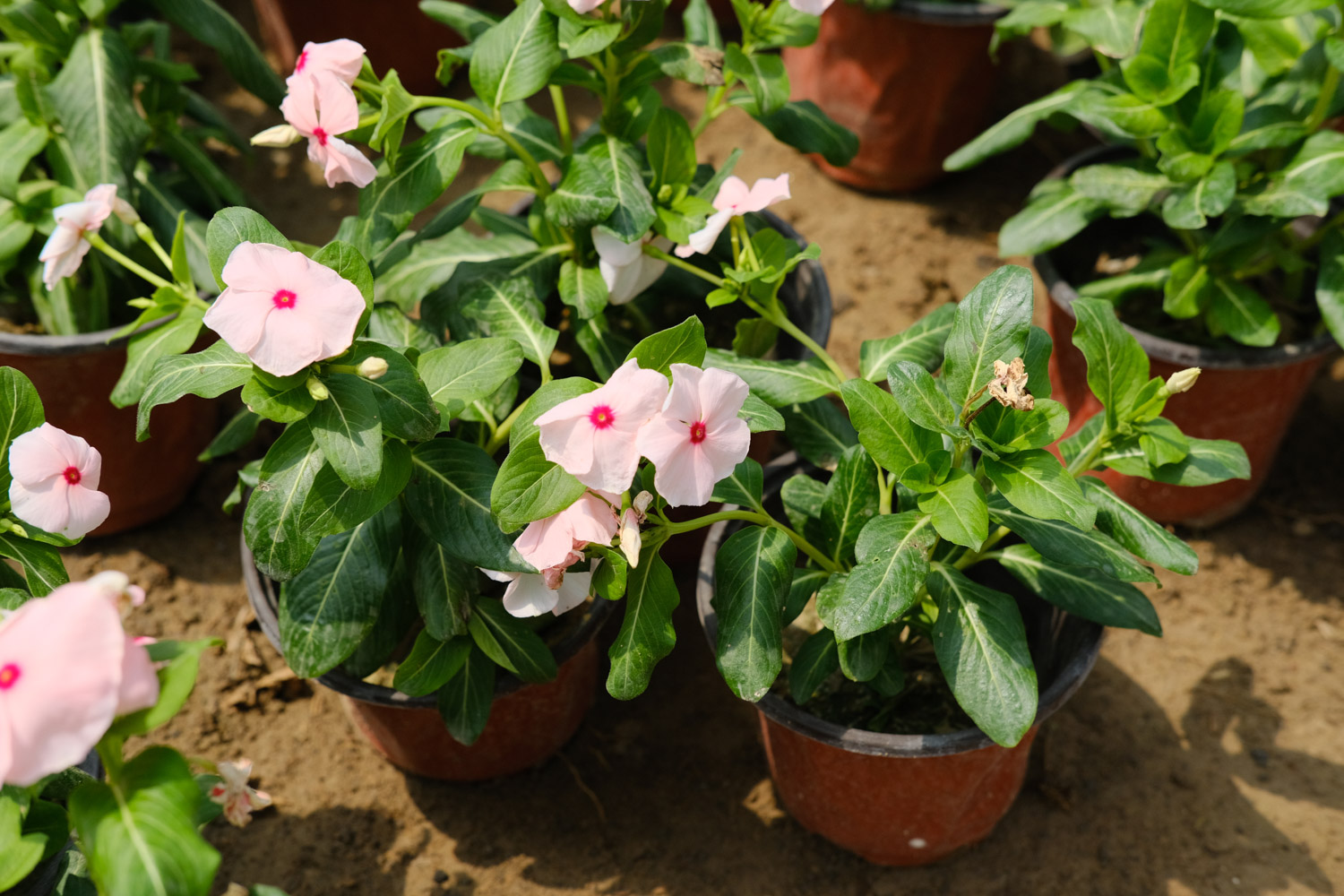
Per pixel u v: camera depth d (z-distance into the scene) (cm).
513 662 76
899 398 69
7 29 90
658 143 79
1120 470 74
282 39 124
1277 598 96
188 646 62
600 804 88
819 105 120
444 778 88
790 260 76
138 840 60
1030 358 72
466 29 86
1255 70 94
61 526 66
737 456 67
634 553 66
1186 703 92
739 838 87
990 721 71
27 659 58
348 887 85
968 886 86
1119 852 87
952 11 106
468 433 80
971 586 73
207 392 67
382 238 77
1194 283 91
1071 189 94
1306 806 88
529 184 83
